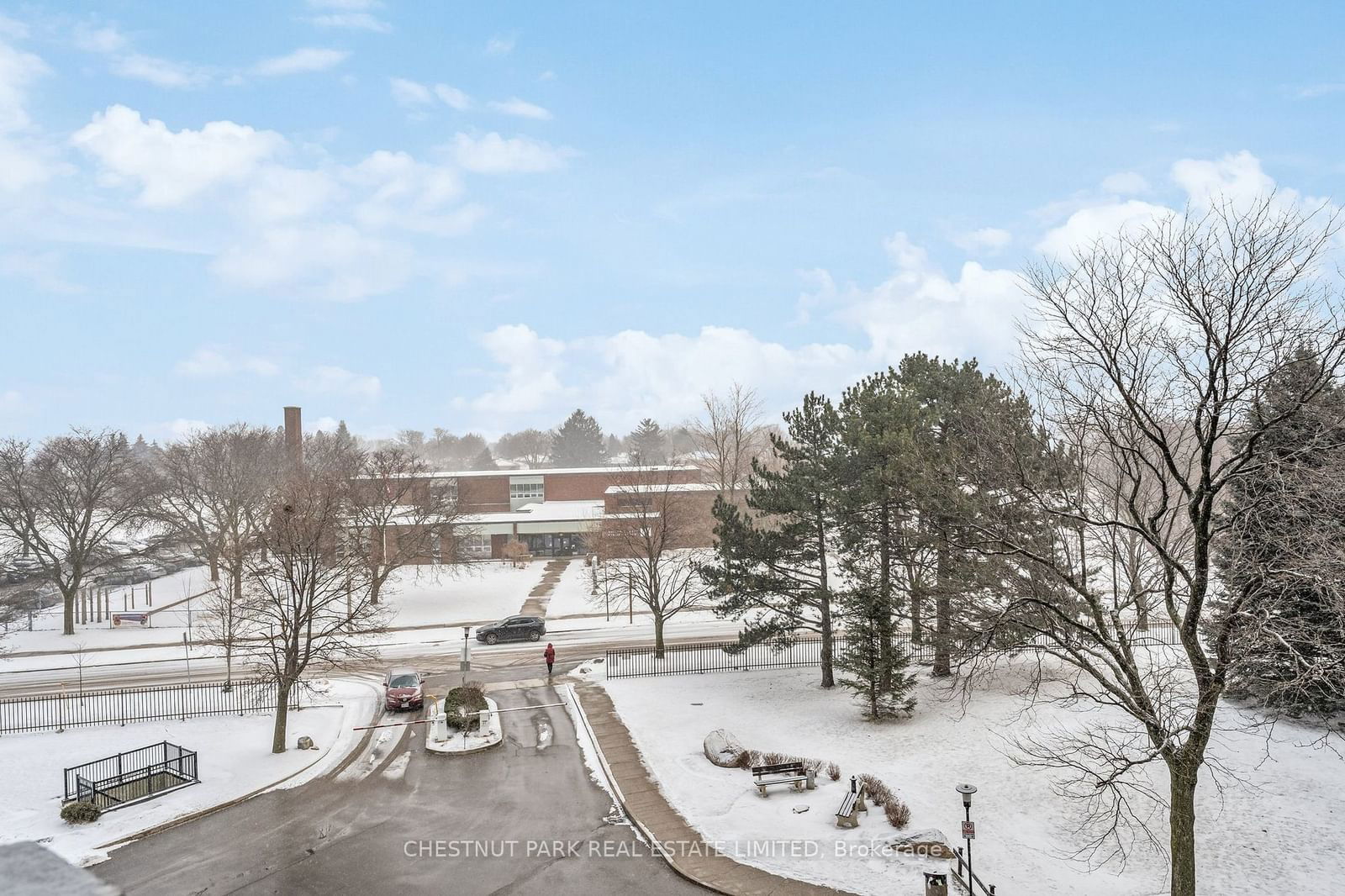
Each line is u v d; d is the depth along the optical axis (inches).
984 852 794.2
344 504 2180.1
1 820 914.7
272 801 976.3
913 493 1046.4
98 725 1301.7
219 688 1509.6
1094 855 780.0
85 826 893.2
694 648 1699.1
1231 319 602.5
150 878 778.2
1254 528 675.4
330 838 868.6
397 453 2605.8
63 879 126.6
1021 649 822.5
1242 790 858.1
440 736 1170.0
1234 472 610.5
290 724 1291.8
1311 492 625.3
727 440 2940.5
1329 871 717.3
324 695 1469.0
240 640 1536.7
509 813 928.9
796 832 851.4
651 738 1167.0
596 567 2684.5
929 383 1315.2
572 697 1391.5
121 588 2741.1
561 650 1795.0
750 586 1371.8
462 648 1860.2
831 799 926.4
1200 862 751.7
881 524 1239.5
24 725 1286.9
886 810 873.5
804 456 1359.5
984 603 1053.8
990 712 1128.2
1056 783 912.3
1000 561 854.5
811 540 1380.4
